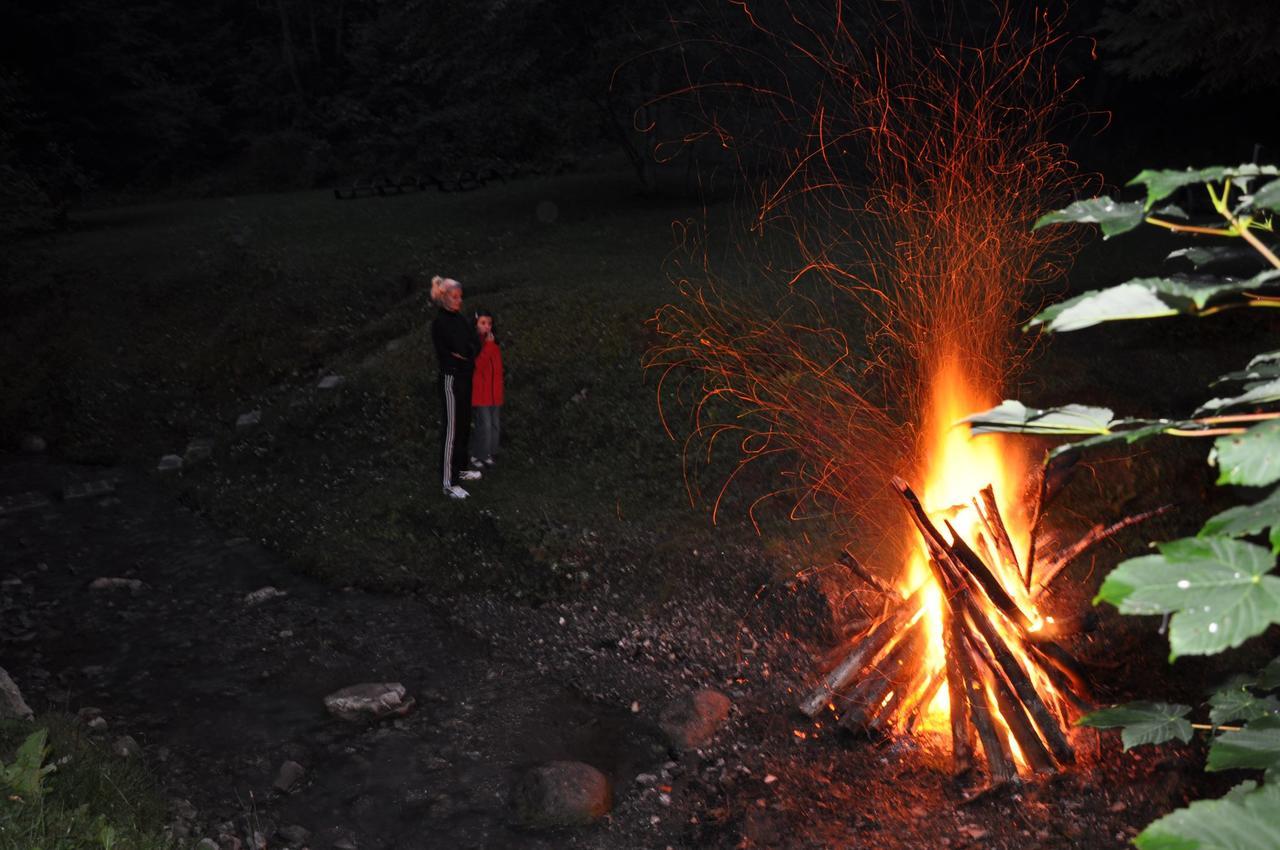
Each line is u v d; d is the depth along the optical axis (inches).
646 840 191.5
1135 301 49.1
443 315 336.8
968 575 205.0
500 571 302.5
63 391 542.9
